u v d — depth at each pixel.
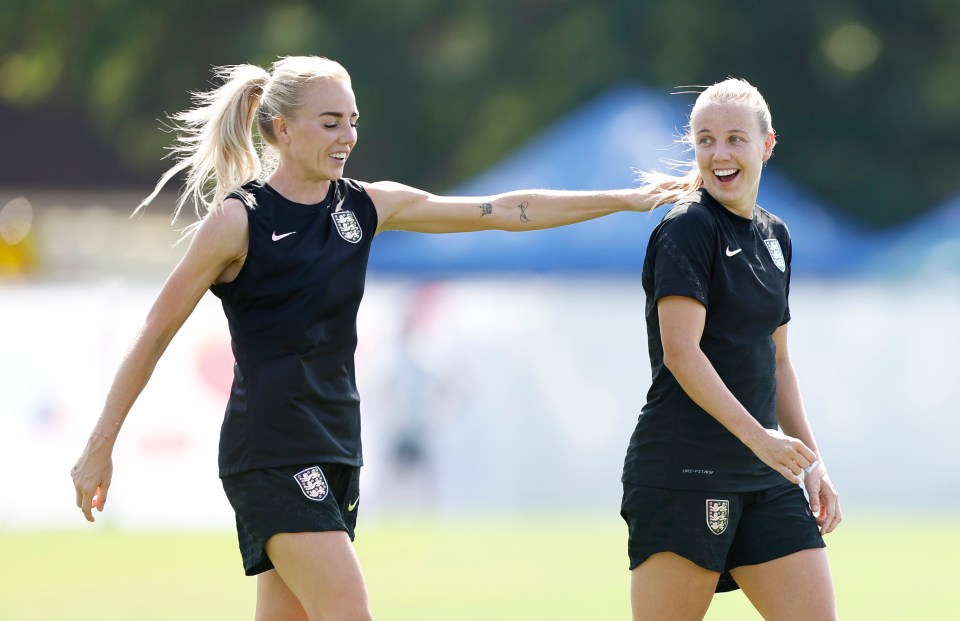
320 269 17.27
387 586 33.03
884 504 48.34
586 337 48.88
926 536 42.19
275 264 17.12
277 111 17.39
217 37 109.94
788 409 18.56
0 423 46.56
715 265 17.14
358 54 102.12
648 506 17.36
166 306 17.06
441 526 45.41
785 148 99.06
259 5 109.88
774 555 17.31
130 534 44.41
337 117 17.33
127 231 91.12
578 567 35.97
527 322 48.69
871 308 48.56
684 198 17.61
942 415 48.44
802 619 17.17
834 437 48.38
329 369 17.52
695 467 17.16
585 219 19.45
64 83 115.19
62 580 34.47
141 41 110.00
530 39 101.31
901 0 100.94
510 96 99.44
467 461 48.22
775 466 16.31
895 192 97.12
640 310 48.94
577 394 48.78
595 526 44.84
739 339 17.33
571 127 63.44
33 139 120.56
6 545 41.69
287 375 17.12
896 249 64.94
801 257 63.38
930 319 48.50
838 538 41.81
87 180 120.31
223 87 18.08
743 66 98.38
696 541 17.11
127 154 115.50
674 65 94.38
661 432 17.41
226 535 44.00
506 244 60.50
